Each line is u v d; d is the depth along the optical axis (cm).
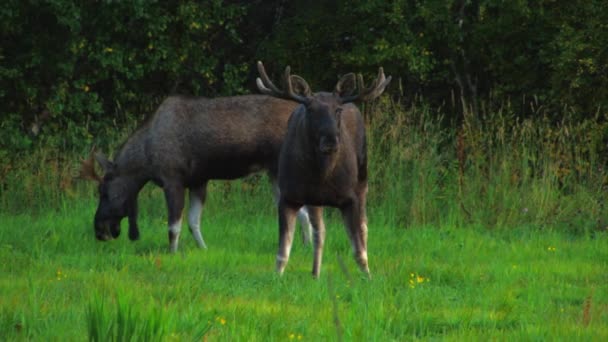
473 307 2984
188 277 3509
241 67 8112
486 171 5775
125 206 4712
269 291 3262
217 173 4678
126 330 2203
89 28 7375
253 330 2506
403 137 5912
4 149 6950
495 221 5328
